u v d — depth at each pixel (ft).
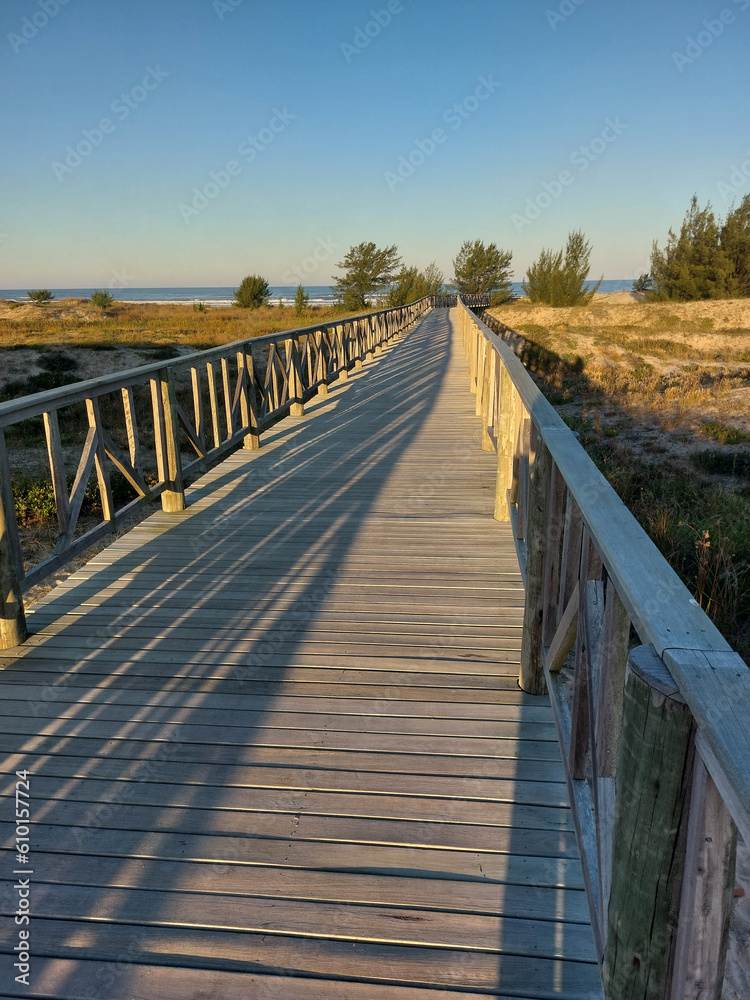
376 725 7.71
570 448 6.31
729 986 6.03
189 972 4.88
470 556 12.85
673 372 63.77
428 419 27.20
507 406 14.37
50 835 6.15
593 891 5.02
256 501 16.52
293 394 27.86
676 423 36.63
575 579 6.50
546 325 91.56
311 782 6.80
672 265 98.32
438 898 5.46
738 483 25.86
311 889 5.55
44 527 22.38
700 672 2.64
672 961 3.10
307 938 5.13
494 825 6.22
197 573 12.12
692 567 16.79
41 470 29.48
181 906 5.41
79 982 4.82
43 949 5.06
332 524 14.76
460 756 7.17
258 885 5.60
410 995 4.71
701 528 18.79
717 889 2.85
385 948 5.05
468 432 24.66
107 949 5.06
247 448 21.98
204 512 15.69
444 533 14.12
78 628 10.08
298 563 12.57
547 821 6.27
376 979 4.82
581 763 6.00
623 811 3.11
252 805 6.50
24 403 9.66
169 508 15.65
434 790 6.67
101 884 5.62
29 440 35.78
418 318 103.30
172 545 13.53
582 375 63.36
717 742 2.31
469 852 5.92
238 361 21.06
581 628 5.57
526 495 10.63
